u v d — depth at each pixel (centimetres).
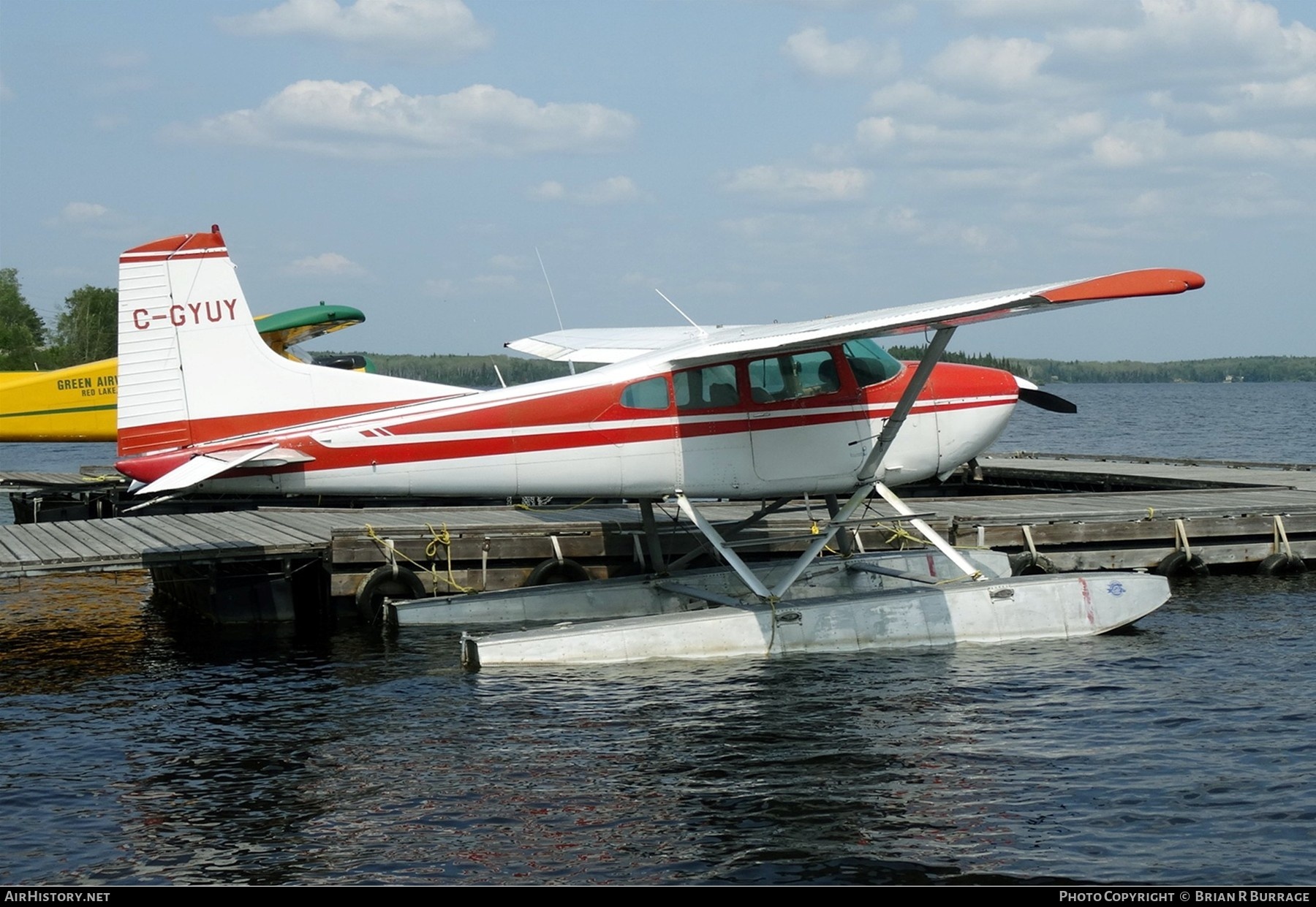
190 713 893
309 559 1280
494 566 1330
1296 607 1248
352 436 1017
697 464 1066
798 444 1083
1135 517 1452
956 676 966
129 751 800
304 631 1211
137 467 1016
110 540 1343
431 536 1296
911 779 726
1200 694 898
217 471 959
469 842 645
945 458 1128
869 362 1109
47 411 2270
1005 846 630
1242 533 1474
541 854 628
